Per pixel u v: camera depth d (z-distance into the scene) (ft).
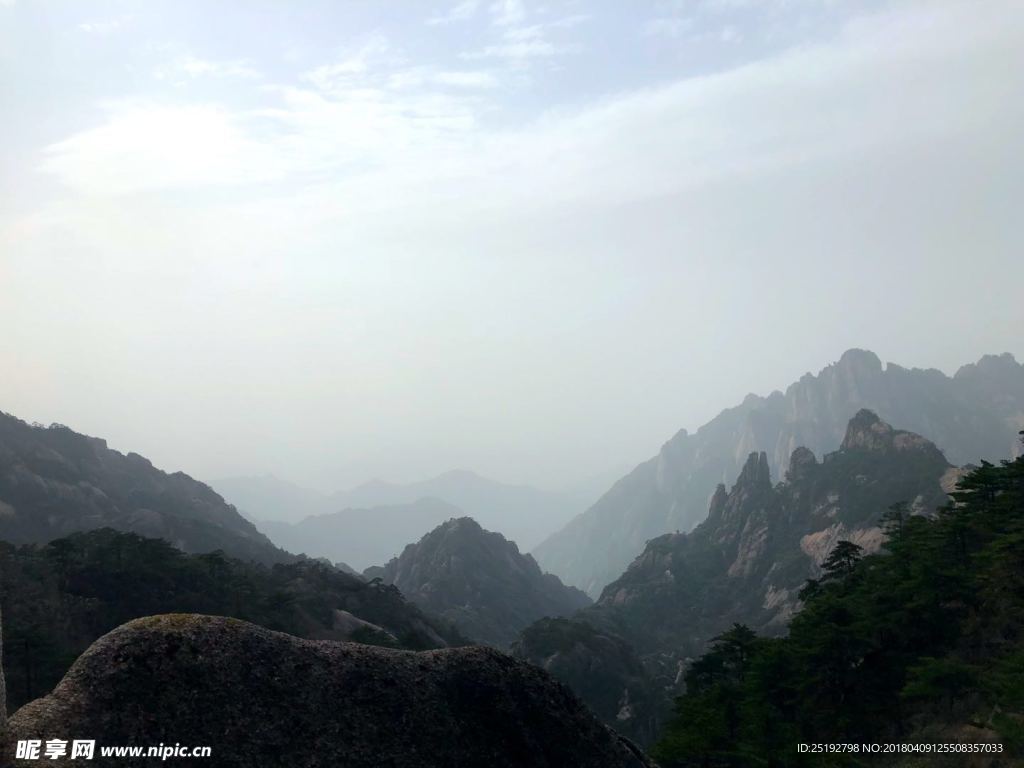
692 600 519.19
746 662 145.18
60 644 187.62
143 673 28.40
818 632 128.16
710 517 624.59
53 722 26.14
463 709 33.42
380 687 32.19
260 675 30.12
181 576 255.09
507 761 32.71
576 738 35.22
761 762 94.43
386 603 350.43
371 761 29.99
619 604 533.14
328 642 33.24
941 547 157.28
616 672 333.62
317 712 30.30
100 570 239.91
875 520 440.04
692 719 118.32
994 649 112.88
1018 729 80.28
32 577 222.07
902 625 125.59
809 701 121.60
